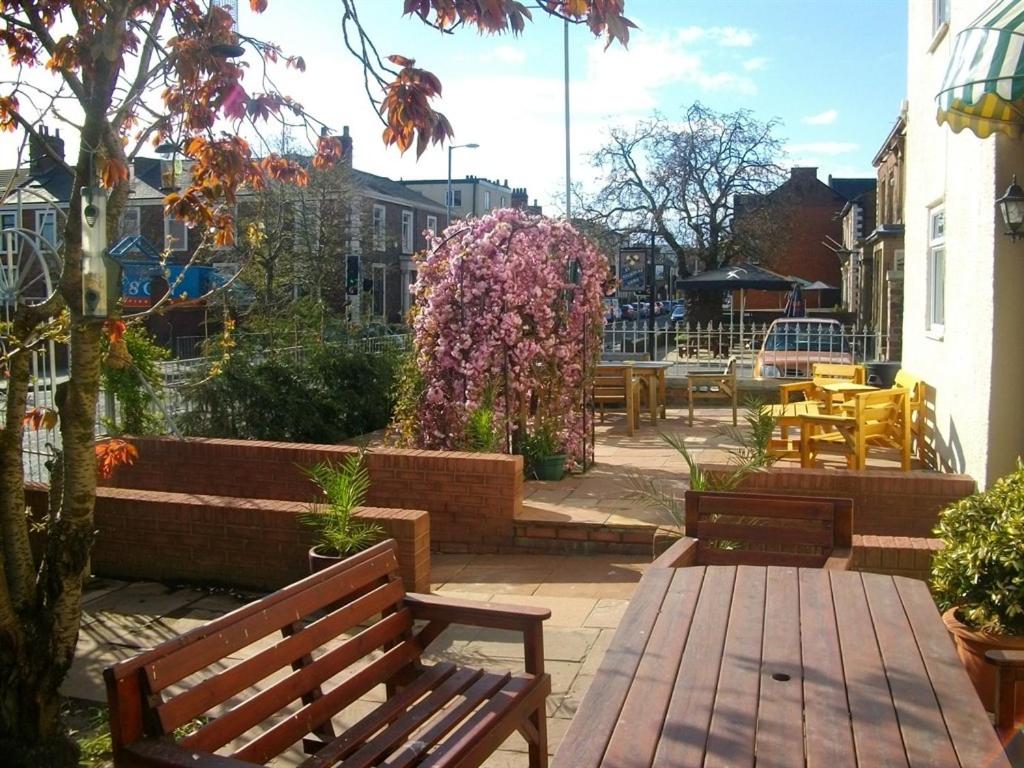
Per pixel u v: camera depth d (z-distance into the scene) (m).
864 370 11.72
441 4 4.33
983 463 7.24
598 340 11.09
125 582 7.11
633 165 36.06
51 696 4.43
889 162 30.39
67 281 4.39
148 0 4.59
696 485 6.29
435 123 4.60
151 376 9.80
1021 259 7.09
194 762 2.71
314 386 12.98
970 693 2.95
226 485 8.80
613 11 4.25
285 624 3.42
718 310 32.81
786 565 4.97
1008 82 5.59
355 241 36.88
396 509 6.95
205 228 5.39
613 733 2.72
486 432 9.10
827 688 2.99
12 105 4.89
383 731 3.52
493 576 7.08
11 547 4.54
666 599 3.87
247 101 5.24
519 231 10.00
